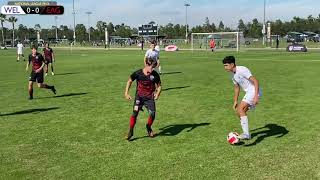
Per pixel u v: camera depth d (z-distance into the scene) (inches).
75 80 863.7
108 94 644.7
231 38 2851.9
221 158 305.9
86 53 2249.0
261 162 295.3
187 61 1441.9
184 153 320.2
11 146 348.8
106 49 2970.0
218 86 716.7
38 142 360.2
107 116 468.1
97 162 302.5
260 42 3895.2
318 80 772.6
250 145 338.3
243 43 2945.4
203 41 2915.8
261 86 698.2
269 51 2258.9
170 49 2610.7
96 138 370.6
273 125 407.2
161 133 385.7
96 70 1106.1
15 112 504.1
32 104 562.6
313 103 522.9
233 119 439.2
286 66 1123.3
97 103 560.1
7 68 1232.8
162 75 935.7
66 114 485.4
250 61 1355.8
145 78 359.6
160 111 491.8
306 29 5620.1
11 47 4136.3
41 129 409.4
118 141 359.6
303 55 1740.9
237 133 353.7
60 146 346.6
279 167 284.0
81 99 598.9
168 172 278.8
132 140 362.0
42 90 710.5
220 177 268.1
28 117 471.8
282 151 319.9
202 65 1235.2
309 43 3449.8
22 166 297.1
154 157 311.6
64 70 1120.2
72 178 271.6
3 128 416.2
